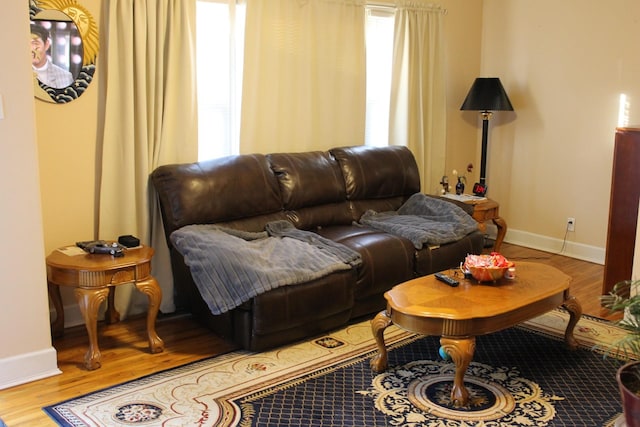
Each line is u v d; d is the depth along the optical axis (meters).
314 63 4.55
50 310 3.62
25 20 2.75
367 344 3.42
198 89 4.11
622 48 4.76
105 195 3.65
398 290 3.01
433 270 4.01
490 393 2.85
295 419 2.62
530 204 5.57
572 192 5.24
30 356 2.96
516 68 5.52
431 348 3.37
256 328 3.17
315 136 4.68
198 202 3.68
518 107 5.55
